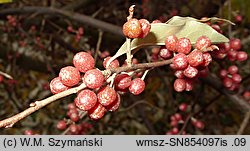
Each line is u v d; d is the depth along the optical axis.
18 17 0.44
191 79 0.19
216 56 0.21
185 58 0.16
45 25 0.44
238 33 0.48
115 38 0.43
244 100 0.30
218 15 0.42
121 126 0.55
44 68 0.47
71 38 0.54
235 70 0.27
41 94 0.57
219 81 0.31
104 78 0.14
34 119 0.53
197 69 0.17
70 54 0.57
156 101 0.56
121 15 0.49
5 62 0.53
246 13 0.42
